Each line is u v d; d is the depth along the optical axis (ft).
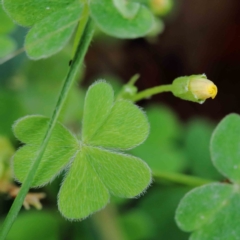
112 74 0.86
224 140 0.49
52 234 0.61
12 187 0.52
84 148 0.44
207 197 0.48
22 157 0.43
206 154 0.73
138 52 0.88
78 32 0.45
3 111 0.63
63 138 0.43
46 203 0.62
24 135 0.43
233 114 0.49
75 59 0.44
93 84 0.44
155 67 0.89
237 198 0.49
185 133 0.76
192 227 0.48
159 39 0.89
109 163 0.44
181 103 0.88
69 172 0.43
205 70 0.90
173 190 0.66
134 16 0.45
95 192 0.43
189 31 0.91
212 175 0.72
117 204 0.63
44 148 0.41
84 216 0.43
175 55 0.90
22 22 0.45
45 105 0.65
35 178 0.43
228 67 0.90
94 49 0.85
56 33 0.44
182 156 0.69
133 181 0.43
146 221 0.64
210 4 0.91
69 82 0.43
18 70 0.64
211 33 0.91
